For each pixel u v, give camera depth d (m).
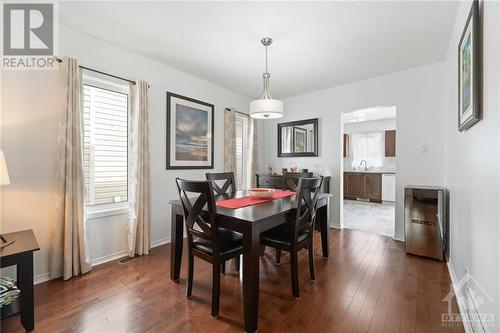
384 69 3.29
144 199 2.80
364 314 1.71
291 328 1.57
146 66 2.95
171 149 3.25
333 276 2.29
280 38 2.47
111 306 1.79
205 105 3.73
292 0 1.89
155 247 3.05
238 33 2.38
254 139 4.66
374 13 2.05
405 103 3.32
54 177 2.20
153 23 2.23
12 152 1.99
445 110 2.98
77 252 2.25
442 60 3.00
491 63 1.18
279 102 2.39
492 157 1.17
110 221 2.64
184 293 1.98
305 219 2.07
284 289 2.06
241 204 2.05
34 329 1.53
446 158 2.91
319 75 3.52
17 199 2.02
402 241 3.31
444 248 2.62
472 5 1.40
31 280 1.52
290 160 4.67
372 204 6.32
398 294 1.97
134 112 2.79
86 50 2.42
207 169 3.78
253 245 1.56
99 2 1.94
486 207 1.26
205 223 1.76
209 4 1.95
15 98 2.00
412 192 2.80
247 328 1.53
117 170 2.74
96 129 2.57
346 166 7.56
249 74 3.50
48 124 2.17
